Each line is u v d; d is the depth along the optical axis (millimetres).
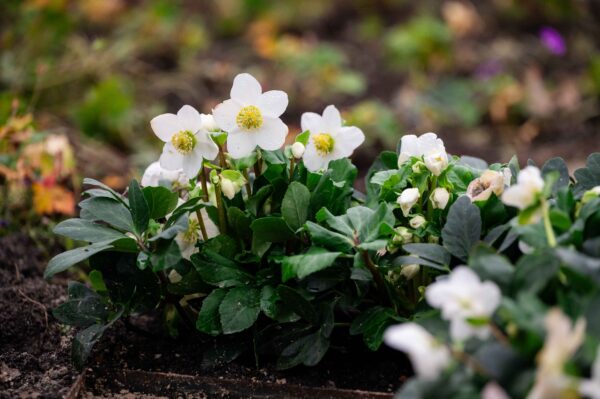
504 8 4016
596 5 3961
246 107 1857
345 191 1896
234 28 3969
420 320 1730
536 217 1739
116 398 1877
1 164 2207
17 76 2963
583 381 1607
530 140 3166
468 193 1850
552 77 3566
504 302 1663
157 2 3613
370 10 4070
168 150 1858
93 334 1870
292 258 1807
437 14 4031
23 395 1854
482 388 1668
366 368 1896
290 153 1889
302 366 1898
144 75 3359
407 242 1859
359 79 3408
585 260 1686
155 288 1887
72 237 1837
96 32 3715
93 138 2807
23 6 3219
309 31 3961
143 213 1854
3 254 2100
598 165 1860
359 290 1865
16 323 1958
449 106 3293
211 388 1876
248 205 1892
